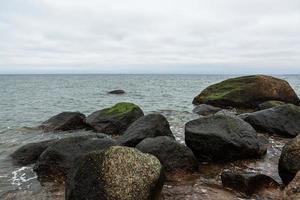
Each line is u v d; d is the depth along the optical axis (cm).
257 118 1945
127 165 957
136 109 2184
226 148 1409
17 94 5919
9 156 1664
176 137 1930
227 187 1148
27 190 1245
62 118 2327
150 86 8706
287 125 1875
